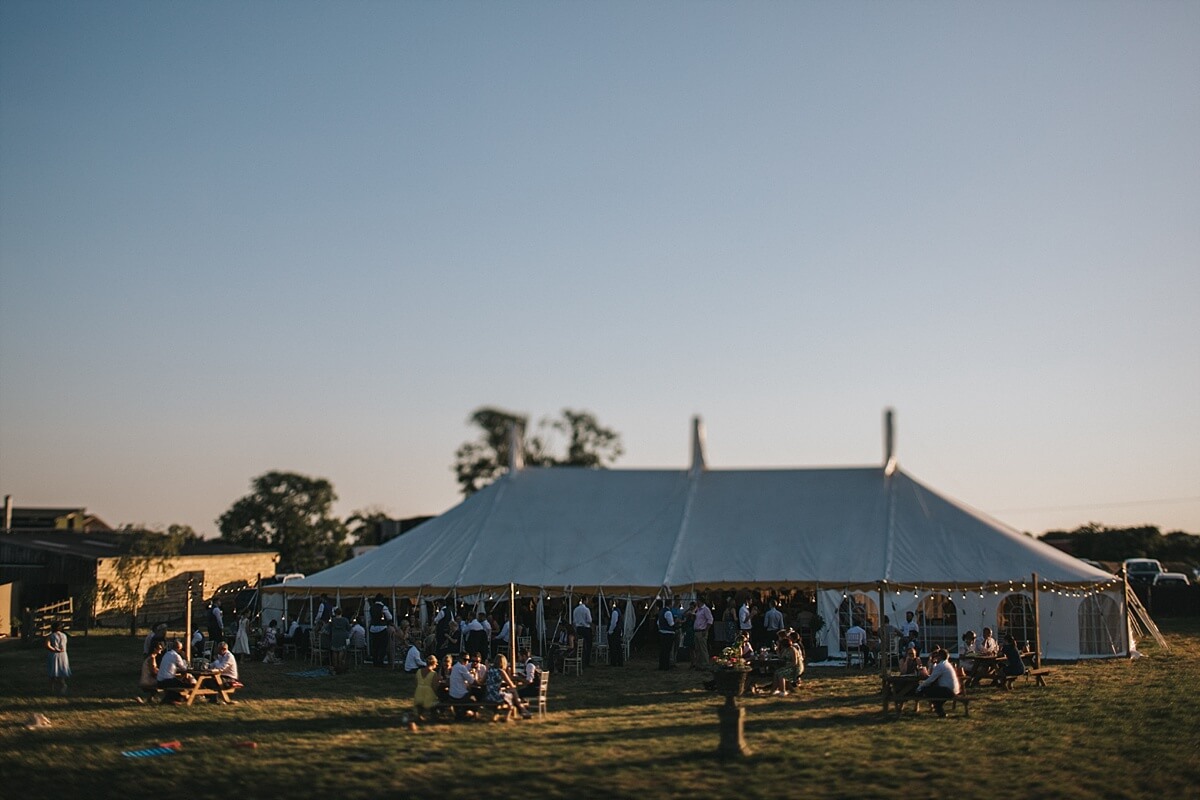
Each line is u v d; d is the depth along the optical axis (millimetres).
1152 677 21188
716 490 31234
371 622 27141
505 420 75062
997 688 20094
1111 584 25422
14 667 24797
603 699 19516
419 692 16859
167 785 12422
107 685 21297
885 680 17141
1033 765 13117
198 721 16781
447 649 24125
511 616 19672
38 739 15164
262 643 26750
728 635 25594
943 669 16906
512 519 30312
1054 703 18000
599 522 29984
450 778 12602
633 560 27953
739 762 13352
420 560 28797
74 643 31406
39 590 38312
